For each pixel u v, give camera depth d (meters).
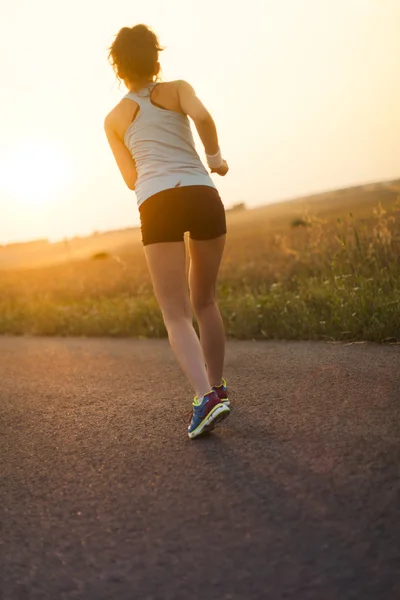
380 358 4.59
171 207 3.18
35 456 3.30
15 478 3.00
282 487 2.46
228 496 2.46
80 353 6.90
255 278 10.85
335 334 5.82
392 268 6.56
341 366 4.46
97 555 2.15
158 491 2.61
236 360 5.27
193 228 3.26
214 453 2.95
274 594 1.79
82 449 3.31
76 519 2.46
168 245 3.22
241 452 2.91
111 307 9.37
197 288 3.51
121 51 3.32
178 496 2.53
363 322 5.71
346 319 5.89
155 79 3.39
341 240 6.93
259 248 15.91
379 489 2.32
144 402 4.18
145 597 1.87
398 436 2.81
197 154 3.36
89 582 1.99
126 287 14.42
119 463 3.01
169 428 3.48
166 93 3.29
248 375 4.59
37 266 25.31
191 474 2.73
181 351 3.22
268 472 2.63
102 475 2.89
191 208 3.21
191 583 1.91
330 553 1.95
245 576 1.90
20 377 5.75
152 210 3.20
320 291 6.90
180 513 2.37
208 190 3.27
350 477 2.45
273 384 4.19
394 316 5.45
